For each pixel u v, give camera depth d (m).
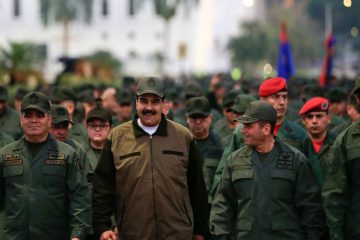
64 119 21.31
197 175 18.16
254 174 18.22
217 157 23.27
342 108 32.25
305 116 22.28
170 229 17.58
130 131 17.92
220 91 42.66
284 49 43.50
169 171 17.66
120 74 151.75
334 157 18.75
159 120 17.84
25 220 18.16
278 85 20.78
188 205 17.98
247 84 47.50
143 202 17.55
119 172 17.75
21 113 18.53
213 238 18.50
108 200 17.95
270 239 18.08
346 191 18.66
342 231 18.67
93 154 23.08
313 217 18.20
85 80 89.81
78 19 167.50
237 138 20.03
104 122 22.94
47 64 166.88
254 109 18.27
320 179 20.17
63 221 18.47
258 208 18.12
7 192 18.38
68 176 18.42
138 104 17.77
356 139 18.58
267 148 18.38
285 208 18.14
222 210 18.44
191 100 23.56
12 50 99.88
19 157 18.34
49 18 167.75
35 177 18.25
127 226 17.70
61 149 18.50
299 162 18.28
